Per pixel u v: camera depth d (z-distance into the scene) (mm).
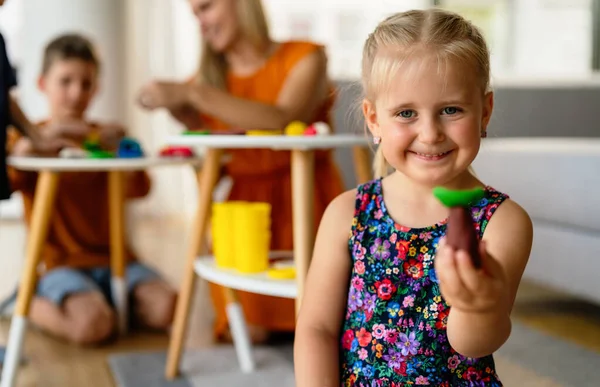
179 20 4145
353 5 4309
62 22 3686
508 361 1610
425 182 776
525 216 797
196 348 1758
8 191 1429
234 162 1780
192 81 1821
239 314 1615
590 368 1562
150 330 1948
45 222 1512
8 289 2404
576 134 2836
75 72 1987
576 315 2027
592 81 2875
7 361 1467
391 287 819
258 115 1546
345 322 857
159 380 1516
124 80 3760
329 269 867
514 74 4027
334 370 837
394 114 777
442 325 792
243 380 1524
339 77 2352
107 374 1575
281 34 4293
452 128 760
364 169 1486
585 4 4301
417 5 4348
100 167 1545
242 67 1771
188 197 4371
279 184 1768
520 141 2559
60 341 1832
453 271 609
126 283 1967
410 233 824
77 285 1848
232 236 1346
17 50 3859
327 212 887
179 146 1800
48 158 1572
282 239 1751
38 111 3791
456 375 792
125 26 3760
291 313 1769
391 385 801
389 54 777
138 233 3678
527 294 2270
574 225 1854
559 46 4359
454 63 753
